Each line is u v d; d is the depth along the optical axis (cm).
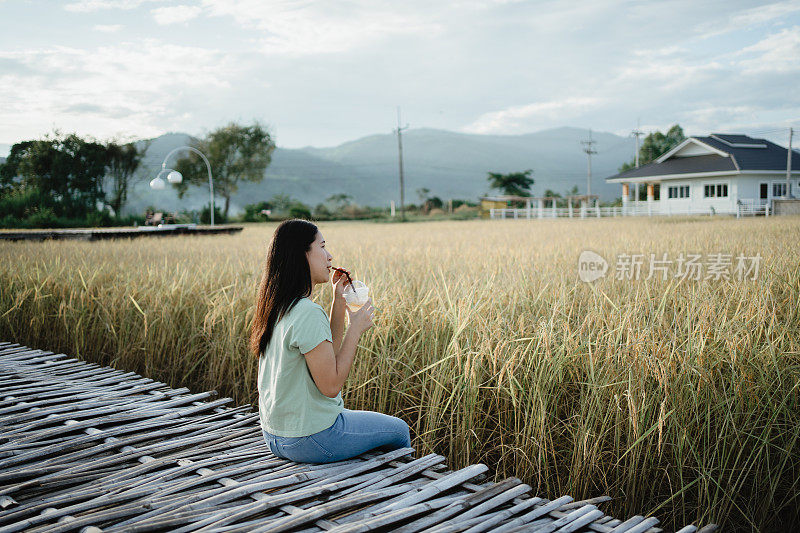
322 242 256
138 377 442
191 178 5066
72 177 3856
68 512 220
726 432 299
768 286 427
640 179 3628
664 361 297
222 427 334
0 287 660
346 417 268
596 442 296
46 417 349
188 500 231
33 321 616
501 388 332
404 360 391
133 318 555
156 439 314
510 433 335
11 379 423
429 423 349
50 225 3309
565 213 4178
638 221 2491
